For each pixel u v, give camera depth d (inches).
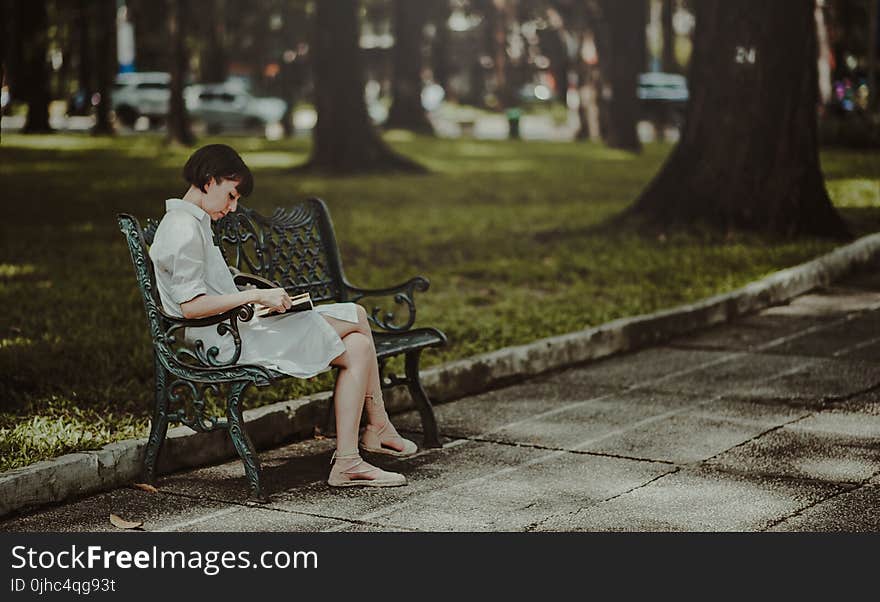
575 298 440.8
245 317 226.5
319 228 280.2
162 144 1418.6
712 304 401.1
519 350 330.6
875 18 1418.6
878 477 235.3
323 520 217.3
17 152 1246.9
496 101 2608.3
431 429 264.2
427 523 215.0
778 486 231.0
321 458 256.8
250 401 287.7
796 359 346.3
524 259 538.0
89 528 213.8
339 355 233.8
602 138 1614.2
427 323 391.9
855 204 676.1
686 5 2341.3
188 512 222.2
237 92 1936.5
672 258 521.0
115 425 264.7
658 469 244.1
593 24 1594.5
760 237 558.3
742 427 275.6
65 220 680.4
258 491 226.4
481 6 2635.3
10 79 1782.7
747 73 570.9
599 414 291.1
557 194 832.3
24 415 276.5
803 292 452.8
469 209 740.7
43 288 458.6
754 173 573.3
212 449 253.9
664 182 598.5
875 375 324.2
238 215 259.4
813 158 573.0
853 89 1743.4
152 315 230.7
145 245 231.9
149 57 2308.1
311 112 2586.1
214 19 2230.6
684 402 301.1
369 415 250.7
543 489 232.7
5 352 338.0
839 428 272.8
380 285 474.3
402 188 885.8
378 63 3031.5
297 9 2113.7
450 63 2952.8
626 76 1357.0
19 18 1631.4
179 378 229.5
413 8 1726.1
